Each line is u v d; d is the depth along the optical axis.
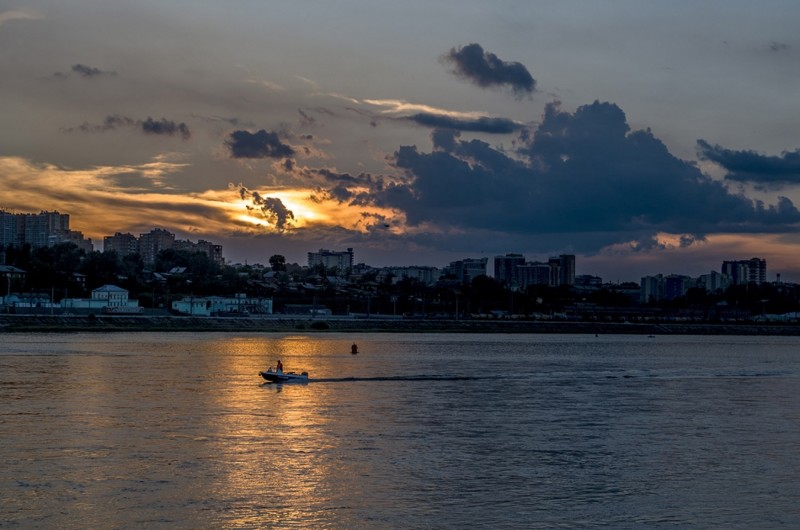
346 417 97.25
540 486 66.44
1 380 129.50
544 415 101.12
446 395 119.69
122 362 165.12
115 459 73.12
